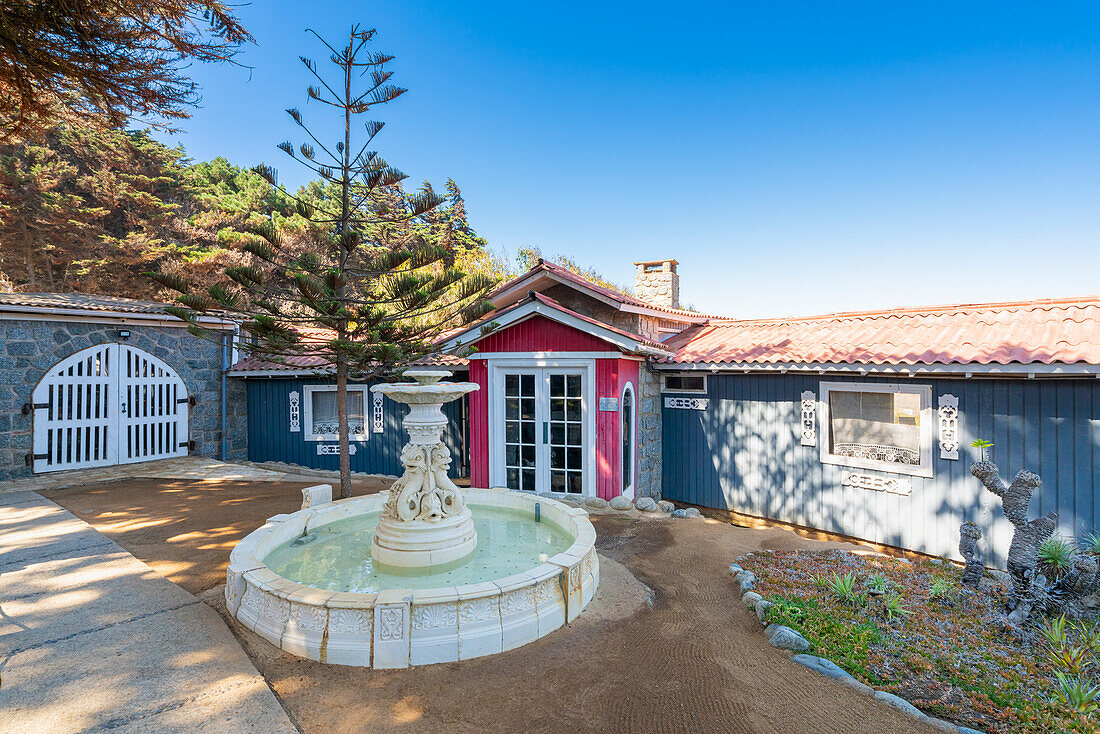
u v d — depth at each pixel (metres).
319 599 3.61
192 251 22.81
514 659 3.67
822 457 7.89
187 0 5.23
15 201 20.28
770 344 8.71
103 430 10.59
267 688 3.26
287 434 12.34
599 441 8.27
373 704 3.16
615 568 5.43
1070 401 6.03
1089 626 4.06
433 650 3.58
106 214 22.16
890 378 7.23
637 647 3.86
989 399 6.54
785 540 6.70
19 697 3.11
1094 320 6.51
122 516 7.11
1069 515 6.01
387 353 7.00
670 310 10.29
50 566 5.21
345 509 6.23
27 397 9.66
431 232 25.44
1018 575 4.15
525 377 8.80
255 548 4.65
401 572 4.73
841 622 4.22
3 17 4.44
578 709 3.14
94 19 4.91
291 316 7.46
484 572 4.75
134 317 10.76
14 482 9.18
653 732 2.95
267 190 26.94
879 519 7.38
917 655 3.76
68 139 21.52
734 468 8.91
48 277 22.55
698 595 4.84
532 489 8.78
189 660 3.54
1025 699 3.26
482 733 2.93
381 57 7.46
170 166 25.61
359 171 7.71
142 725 2.90
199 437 12.05
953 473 6.78
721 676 3.48
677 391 9.59
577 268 20.58
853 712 3.10
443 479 5.19
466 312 7.73
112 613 4.20
